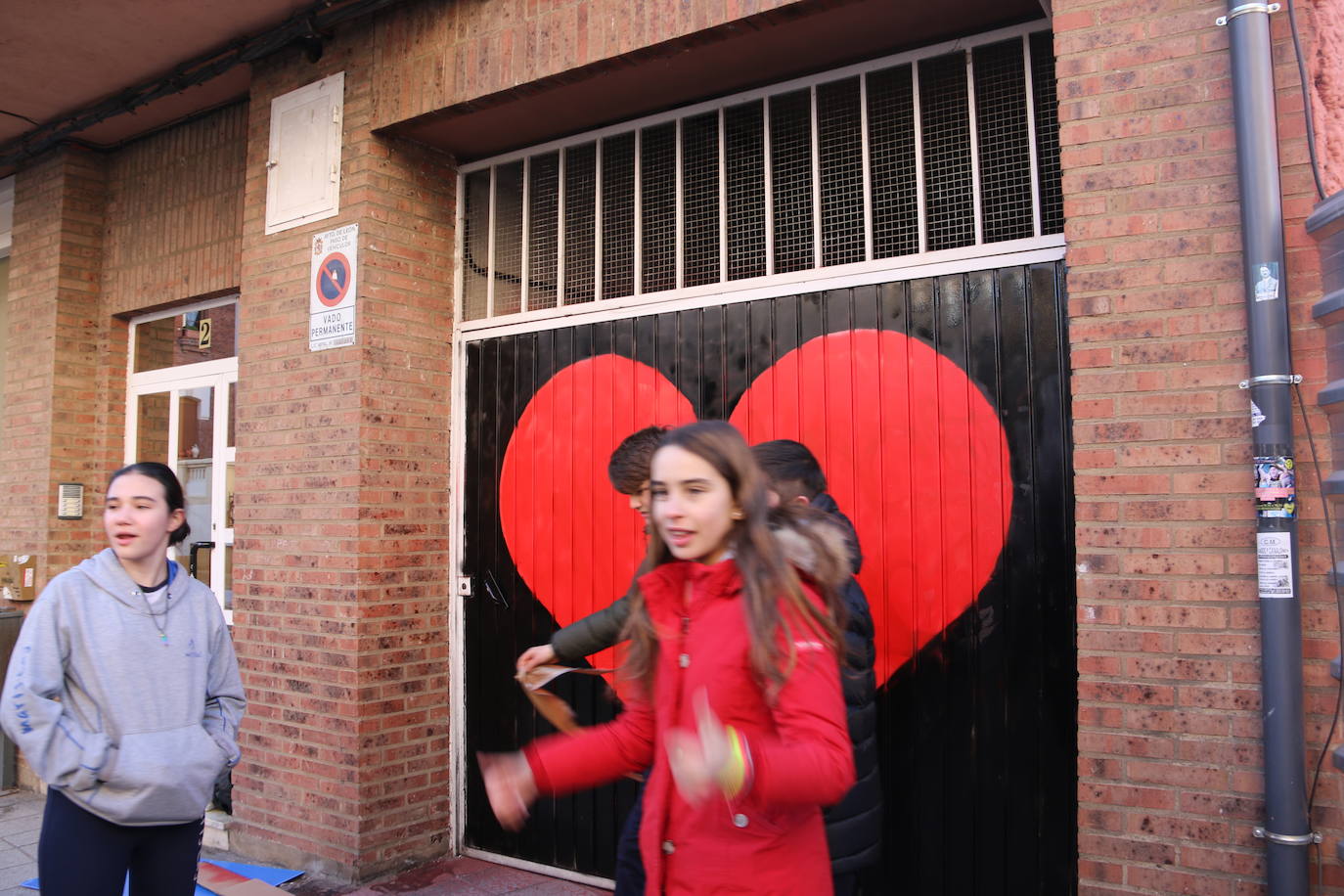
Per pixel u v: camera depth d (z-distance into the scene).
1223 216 2.65
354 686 4.34
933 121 3.66
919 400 3.56
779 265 3.96
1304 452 2.51
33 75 5.37
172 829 2.65
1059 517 3.28
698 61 3.85
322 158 4.75
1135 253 2.75
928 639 3.47
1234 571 2.57
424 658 4.62
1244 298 2.60
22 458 6.25
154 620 2.64
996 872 3.30
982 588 3.39
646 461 2.74
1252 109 2.57
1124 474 2.73
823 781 1.48
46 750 2.42
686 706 1.68
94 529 6.16
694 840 1.67
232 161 5.55
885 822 3.49
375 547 4.45
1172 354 2.69
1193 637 2.61
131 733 2.53
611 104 4.29
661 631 1.79
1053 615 3.27
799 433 3.79
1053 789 3.23
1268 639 2.47
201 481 5.77
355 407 4.45
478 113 4.40
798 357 3.83
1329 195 2.52
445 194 4.93
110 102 5.62
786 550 1.67
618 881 2.47
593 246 4.52
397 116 4.49
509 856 4.52
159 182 5.98
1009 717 3.32
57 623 2.50
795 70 3.94
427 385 4.75
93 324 6.28
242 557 4.90
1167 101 2.73
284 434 4.76
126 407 6.24
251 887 3.91
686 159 4.26
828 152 3.89
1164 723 2.63
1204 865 2.56
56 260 6.16
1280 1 2.60
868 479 3.63
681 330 4.15
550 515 4.47
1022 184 3.47
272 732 4.68
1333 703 2.44
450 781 4.70
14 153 6.30
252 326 4.98
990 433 3.42
